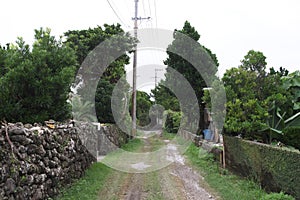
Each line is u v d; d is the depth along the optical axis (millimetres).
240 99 12133
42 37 11898
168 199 8398
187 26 23656
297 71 15148
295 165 7270
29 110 10477
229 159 12297
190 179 10961
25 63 10352
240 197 8148
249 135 11727
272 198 7367
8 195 5656
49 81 10555
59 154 8844
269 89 12414
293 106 12602
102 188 9336
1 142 5910
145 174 11797
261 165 9133
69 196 8086
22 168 6309
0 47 11820
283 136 10773
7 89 10125
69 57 11609
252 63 12586
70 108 12398
